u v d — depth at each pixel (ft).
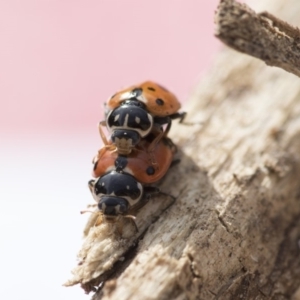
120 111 0.16
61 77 0.27
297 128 0.18
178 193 0.16
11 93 0.27
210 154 0.17
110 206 0.16
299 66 0.15
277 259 0.16
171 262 0.15
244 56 0.19
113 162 0.16
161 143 0.16
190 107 0.18
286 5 0.20
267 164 0.17
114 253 0.15
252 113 0.18
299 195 0.17
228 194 0.16
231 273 0.15
